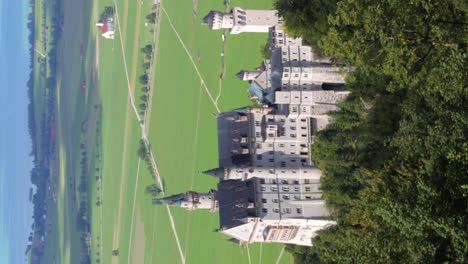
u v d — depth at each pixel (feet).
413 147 474.49
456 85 414.21
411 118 532.73
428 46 484.74
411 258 397.39
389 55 485.97
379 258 412.77
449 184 401.29
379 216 435.12
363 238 431.84
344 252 456.86
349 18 515.50
